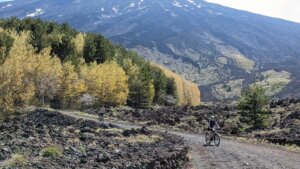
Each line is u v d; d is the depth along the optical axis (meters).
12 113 62.66
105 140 21.83
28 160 12.97
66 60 93.38
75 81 84.50
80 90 85.44
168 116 70.00
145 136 29.95
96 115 71.00
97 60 114.88
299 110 60.94
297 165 24.53
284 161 26.16
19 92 67.81
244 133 51.41
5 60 68.56
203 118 66.94
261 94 56.66
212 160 24.64
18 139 17.61
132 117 70.81
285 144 39.53
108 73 96.00
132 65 122.62
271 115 63.47
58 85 78.12
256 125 55.62
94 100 89.50
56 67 77.81
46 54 80.06
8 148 14.54
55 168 12.18
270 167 22.72
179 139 34.06
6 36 83.31
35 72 74.31
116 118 68.75
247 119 56.50
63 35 107.69
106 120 64.19
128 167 14.12
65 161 13.48
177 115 72.25
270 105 71.56
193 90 163.25
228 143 38.25
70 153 15.35
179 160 21.23
